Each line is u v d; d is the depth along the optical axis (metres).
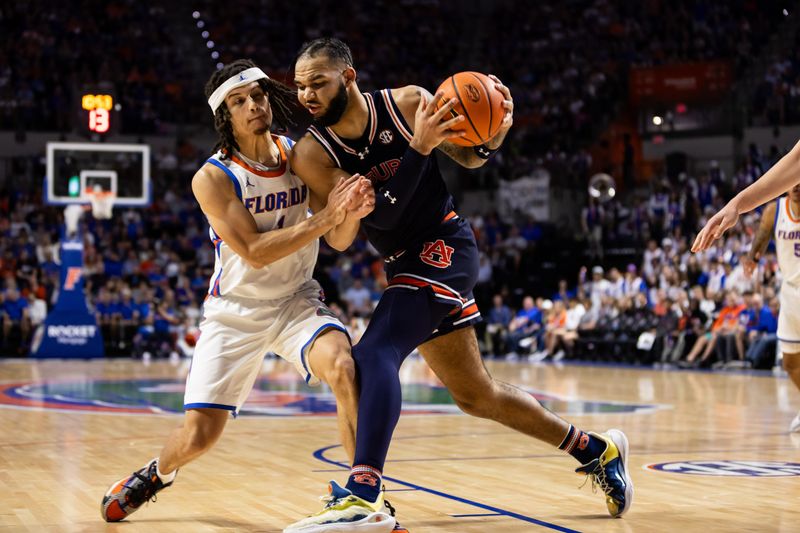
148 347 25.47
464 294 5.15
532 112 33.03
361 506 4.43
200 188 5.12
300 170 5.16
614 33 34.09
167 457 5.28
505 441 9.03
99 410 12.18
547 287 28.09
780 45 30.59
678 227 24.25
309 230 4.81
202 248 29.30
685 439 9.14
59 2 32.97
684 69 29.22
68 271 24.47
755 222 21.12
